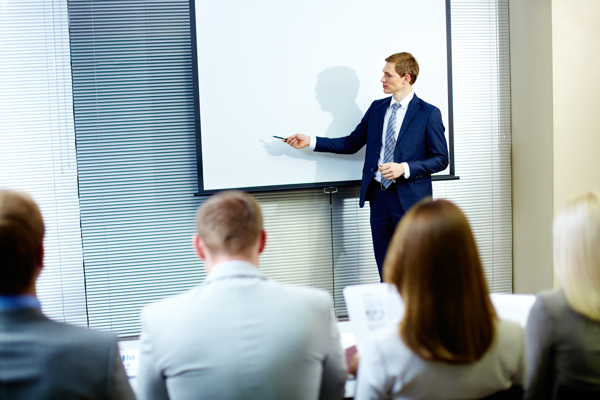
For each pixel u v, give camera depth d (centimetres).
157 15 299
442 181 338
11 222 88
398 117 281
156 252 314
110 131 302
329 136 308
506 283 354
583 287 111
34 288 93
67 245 308
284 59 299
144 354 104
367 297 139
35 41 295
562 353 117
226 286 105
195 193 299
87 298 311
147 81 302
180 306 104
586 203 113
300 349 104
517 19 323
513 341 98
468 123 337
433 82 313
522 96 325
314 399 109
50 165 302
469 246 92
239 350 100
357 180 316
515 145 338
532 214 327
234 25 293
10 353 87
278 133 304
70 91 300
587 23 295
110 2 294
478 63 334
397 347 95
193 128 309
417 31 308
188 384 100
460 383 94
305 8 298
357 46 304
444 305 91
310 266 328
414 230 94
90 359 92
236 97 297
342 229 329
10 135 297
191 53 294
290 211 322
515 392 100
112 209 307
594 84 301
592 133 304
